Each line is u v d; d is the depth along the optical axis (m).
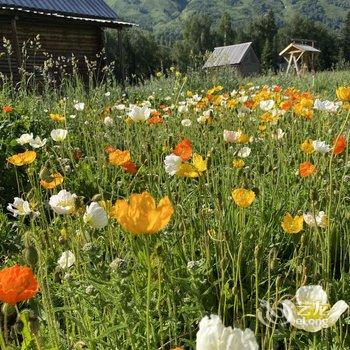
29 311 0.92
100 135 2.75
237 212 1.55
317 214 1.42
